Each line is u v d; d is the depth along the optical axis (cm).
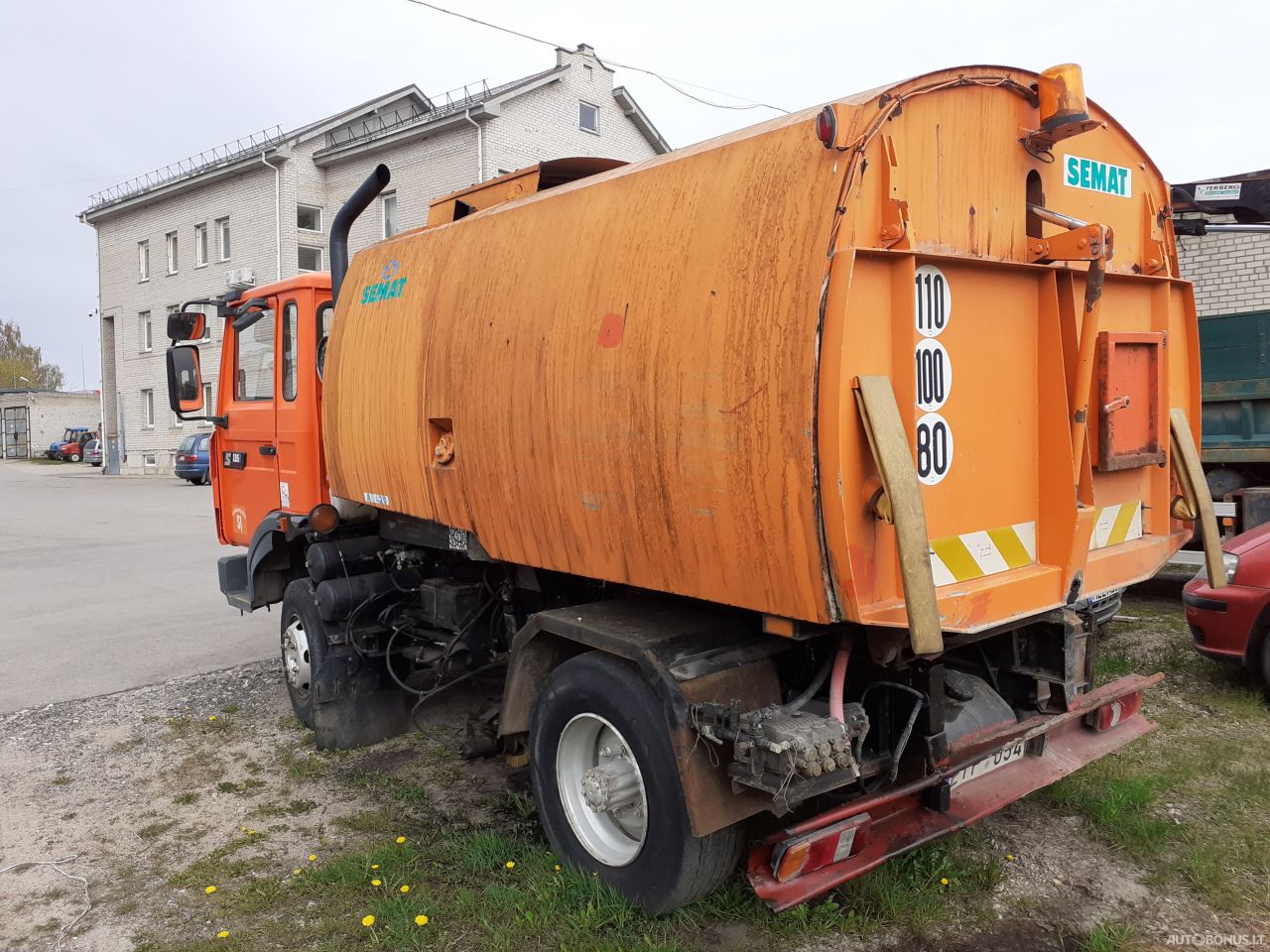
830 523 254
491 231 397
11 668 705
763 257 271
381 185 500
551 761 359
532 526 371
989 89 297
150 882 377
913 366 265
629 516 321
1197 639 561
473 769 487
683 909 328
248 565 600
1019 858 371
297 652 543
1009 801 337
